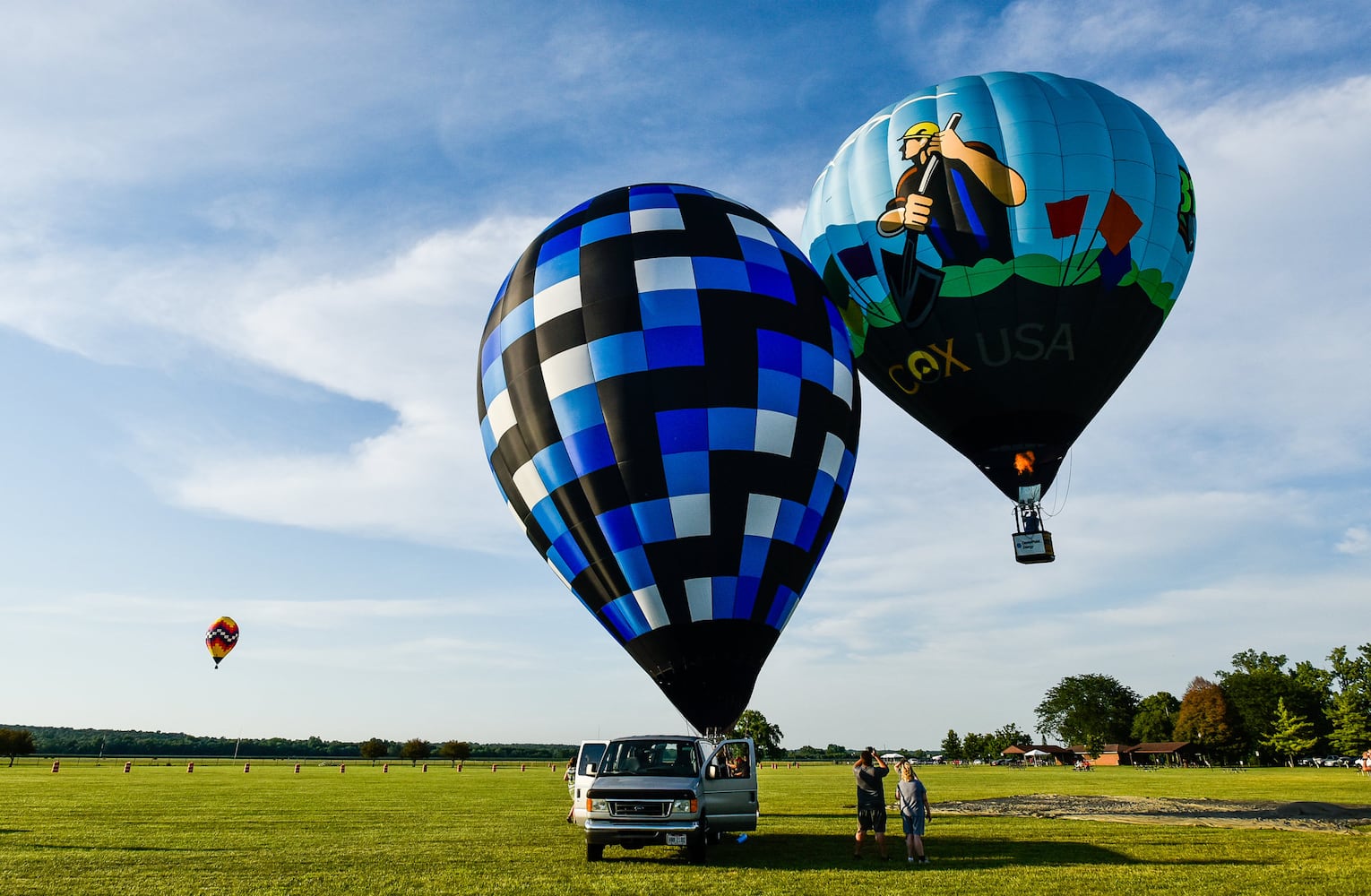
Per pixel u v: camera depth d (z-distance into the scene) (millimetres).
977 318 20984
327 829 17500
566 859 12891
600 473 18094
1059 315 20703
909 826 12523
